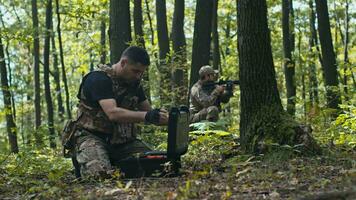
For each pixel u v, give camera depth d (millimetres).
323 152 7000
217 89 10391
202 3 12383
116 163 6188
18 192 5844
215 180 5148
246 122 7445
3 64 16797
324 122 9039
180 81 15211
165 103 13992
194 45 12469
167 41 16859
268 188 4746
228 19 30703
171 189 4957
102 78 6438
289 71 18562
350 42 32531
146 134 11422
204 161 7504
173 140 5988
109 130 6551
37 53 22766
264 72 7395
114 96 6461
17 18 26812
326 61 15383
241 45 7484
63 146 6762
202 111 10328
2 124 26422
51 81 37062
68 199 4941
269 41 7480
